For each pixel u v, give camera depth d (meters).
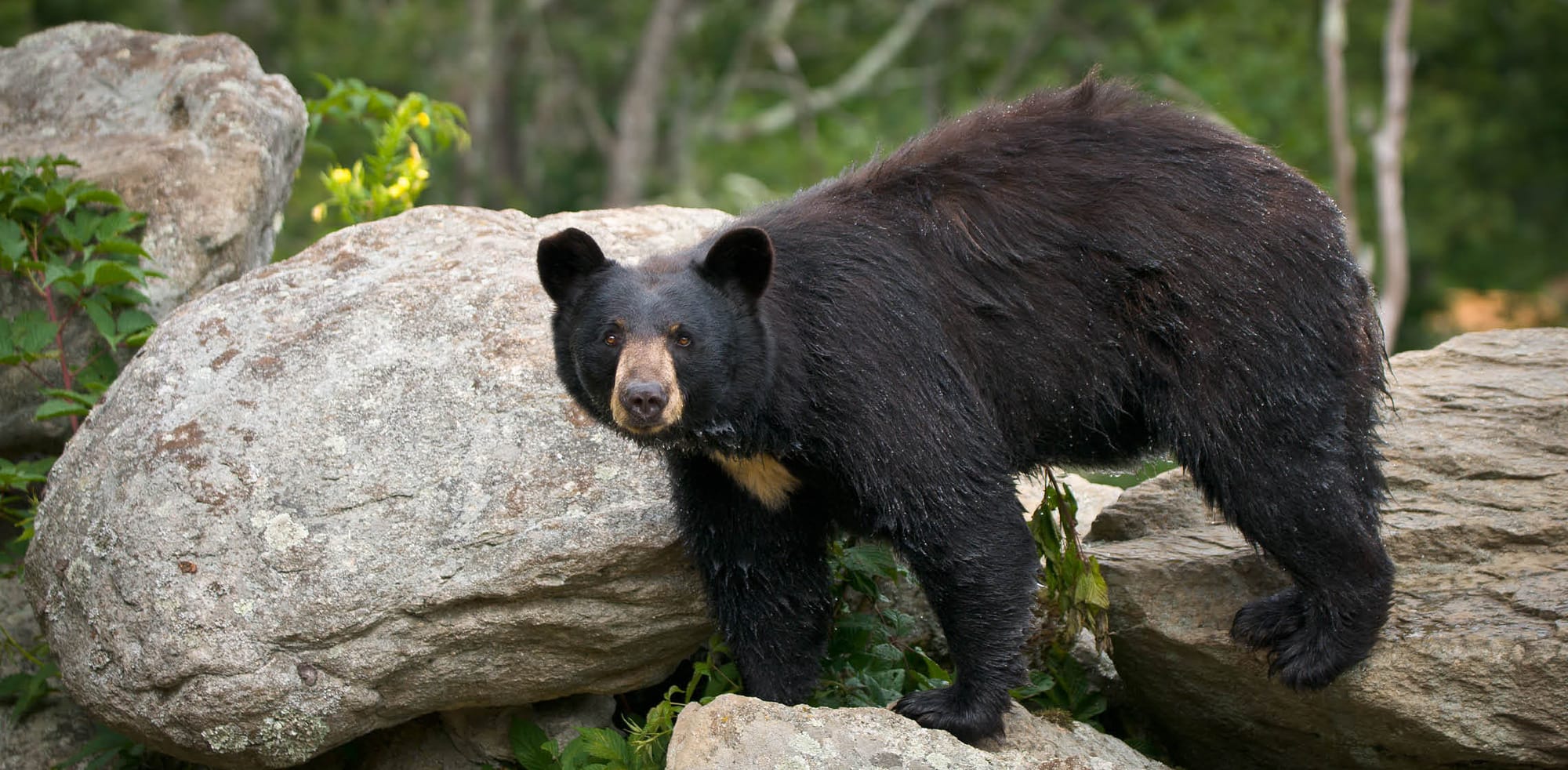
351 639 9.48
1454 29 47.03
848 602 11.35
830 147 44.91
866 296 9.25
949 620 9.54
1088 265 9.67
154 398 10.37
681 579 9.98
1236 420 9.67
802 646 10.12
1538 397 11.77
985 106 10.50
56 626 10.15
